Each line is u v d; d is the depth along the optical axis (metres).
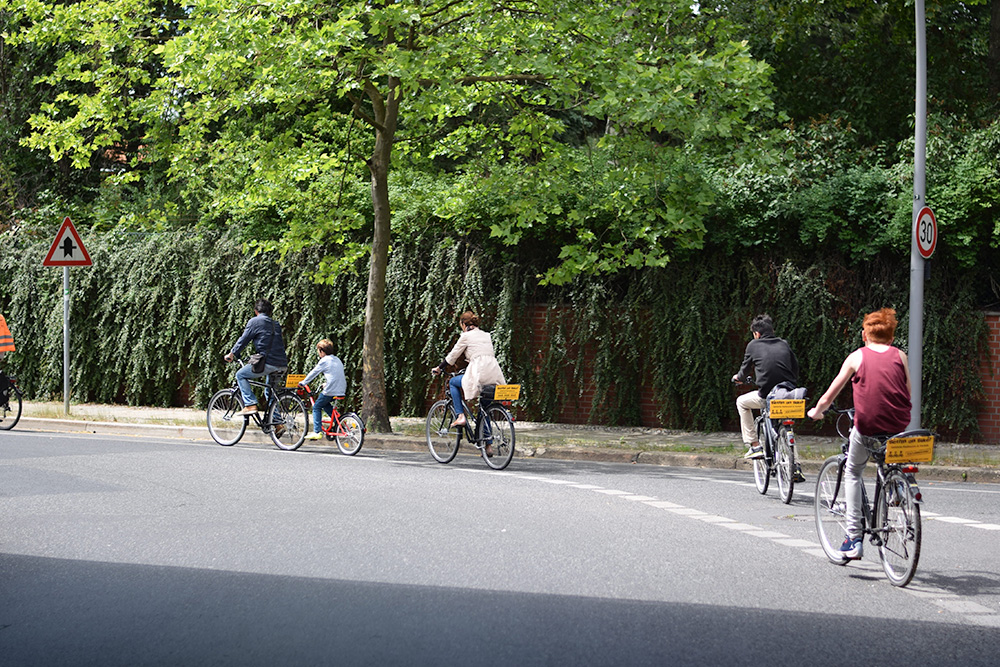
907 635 5.67
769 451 10.47
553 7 13.81
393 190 18.09
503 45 13.62
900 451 6.74
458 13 14.47
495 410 12.47
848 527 7.26
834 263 15.73
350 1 13.64
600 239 16.53
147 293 19.36
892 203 15.36
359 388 17.94
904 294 15.56
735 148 14.01
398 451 14.46
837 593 6.60
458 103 15.07
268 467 11.99
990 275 16.14
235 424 14.63
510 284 17.03
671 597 6.40
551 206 15.71
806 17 22.83
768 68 13.11
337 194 16.67
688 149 14.40
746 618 5.96
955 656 5.30
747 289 16.16
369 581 6.69
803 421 16.02
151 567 7.03
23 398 20.31
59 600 6.21
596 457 13.80
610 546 7.84
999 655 5.32
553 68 13.25
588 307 16.53
